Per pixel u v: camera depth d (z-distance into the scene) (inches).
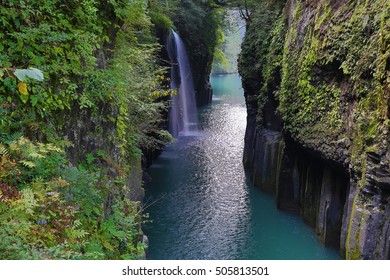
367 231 358.0
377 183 349.4
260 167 706.2
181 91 1175.6
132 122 520.4
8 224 167.9
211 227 556.7
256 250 491.5
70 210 213.3
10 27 223.1
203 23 1314.0
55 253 169.8
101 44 303.7
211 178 766.5
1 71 191.8
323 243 486.0
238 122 1315.2
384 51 340.5
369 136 362.6
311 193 538.9
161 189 705.0
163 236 529.7
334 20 447.2
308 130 497.4
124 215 299.3
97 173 270.5
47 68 230.4
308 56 497.7
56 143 235.6
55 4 254.5
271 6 801.6
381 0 371.6
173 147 993.5
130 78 431.8
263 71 712.4
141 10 364.5
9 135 209.9
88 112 276.7
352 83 407.2
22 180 205.2
